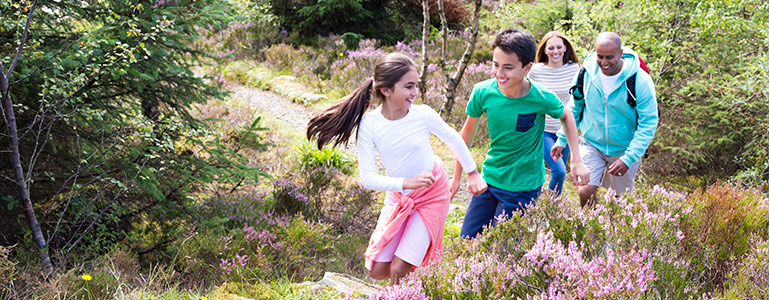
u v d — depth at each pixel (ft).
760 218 10.62
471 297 7.64
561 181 15.47
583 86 13.80
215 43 46.88
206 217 17.10
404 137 9.22
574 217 9.52
